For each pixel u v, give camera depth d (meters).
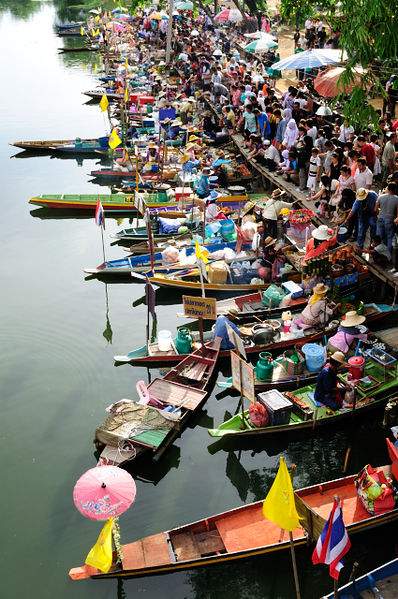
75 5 84.00
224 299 19.73
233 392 16.09
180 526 12.35
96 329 18.91
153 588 11.34
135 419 14.23
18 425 15.13
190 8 50.22
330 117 26.30
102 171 29.84
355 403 14.23
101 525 12.59
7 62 54.62
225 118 31.42
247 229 21.08
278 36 46.25
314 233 18.09
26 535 12.38
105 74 48.84
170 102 36.28
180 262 21.02
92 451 14.35
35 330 18.83
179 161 28.55
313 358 15.50
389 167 20.31
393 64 14.65
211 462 14.11
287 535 11.66
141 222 26.41
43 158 33.94
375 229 17.98
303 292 18.41
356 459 14.05
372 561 11.74
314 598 11.26
